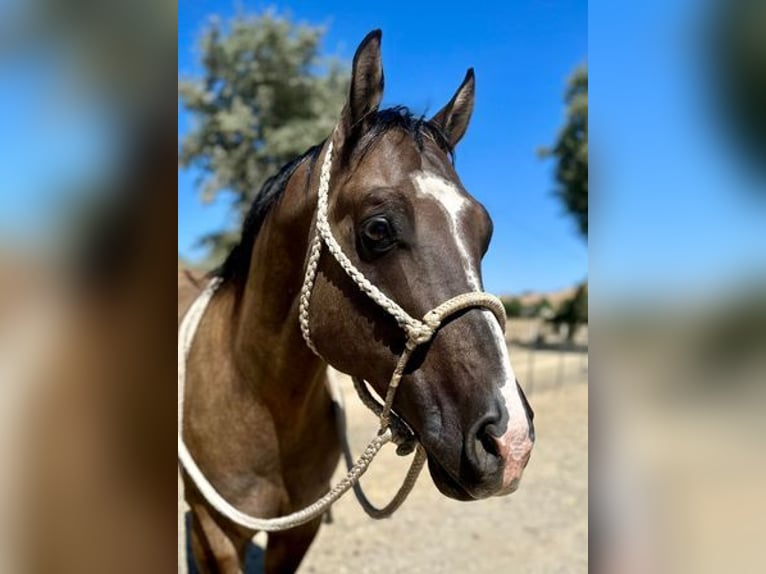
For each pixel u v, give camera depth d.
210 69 16.17
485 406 1.33
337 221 1.59
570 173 18.50
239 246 2.10
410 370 1.46
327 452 2.15
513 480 1.29
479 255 1.51
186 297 2.71
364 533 3.95
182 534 3.52
